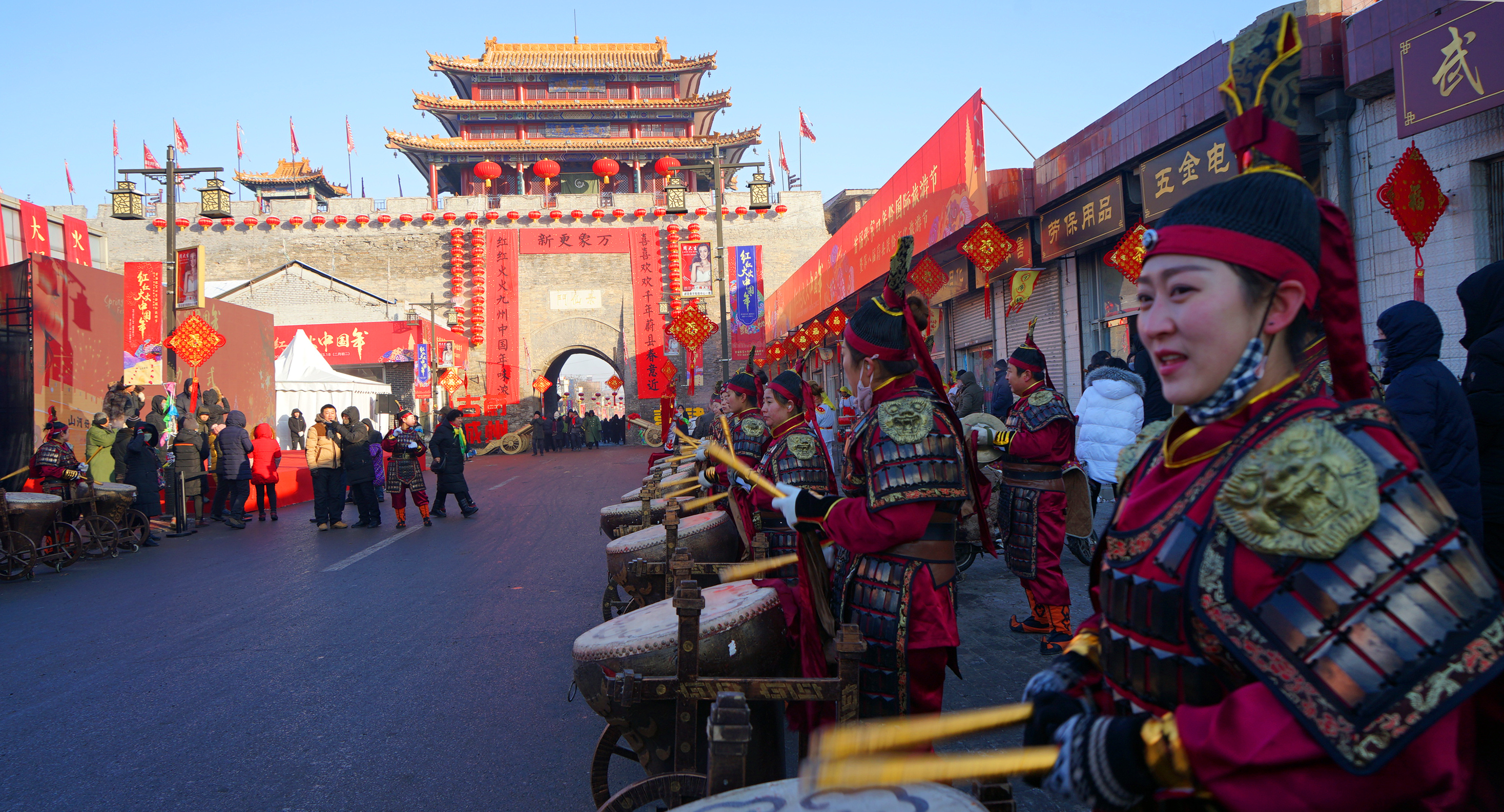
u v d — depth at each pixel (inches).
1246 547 36.3
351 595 275.9
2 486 430.6
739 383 158.6
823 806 63.0
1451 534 33.8
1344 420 37.0
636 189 1545.3
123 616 259.1
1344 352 40.7
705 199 1441.9
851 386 93.9
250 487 560.1
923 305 90.6
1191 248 39.3
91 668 200.8
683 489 229.3
